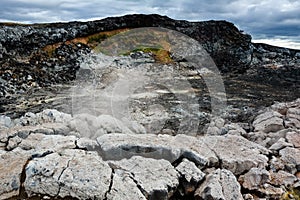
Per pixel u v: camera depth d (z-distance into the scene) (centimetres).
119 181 476
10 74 1533
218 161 602
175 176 523
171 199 525
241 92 1545
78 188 454
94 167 492
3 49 1716
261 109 1070
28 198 455
